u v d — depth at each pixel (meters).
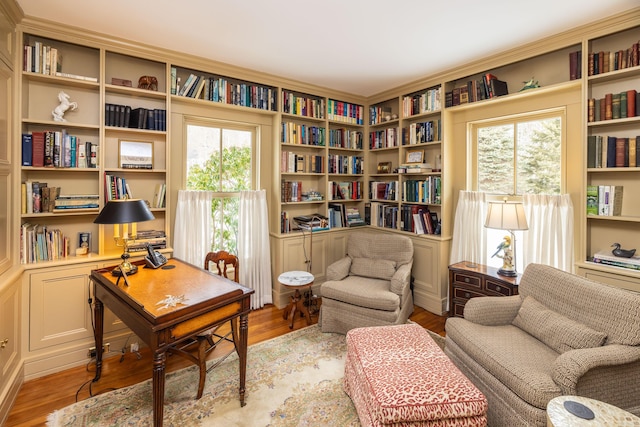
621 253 2.31
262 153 3.68
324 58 3.00
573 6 2.12
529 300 2.15
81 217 2.73
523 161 3.05
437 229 3.62
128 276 2.17
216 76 3.37
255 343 2.80
